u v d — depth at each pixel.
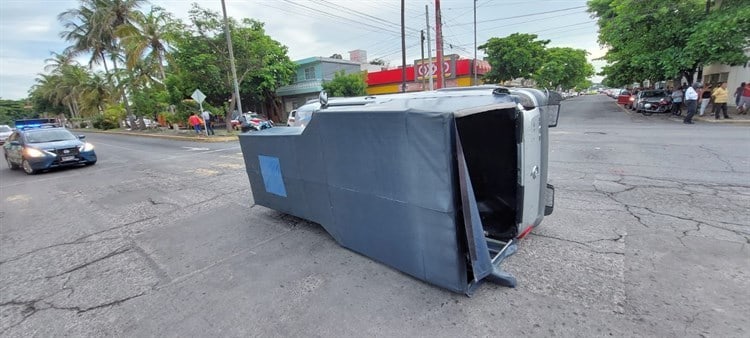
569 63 43.81
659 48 14.50
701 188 4.79
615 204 4.37
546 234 3.61
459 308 2.46
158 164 10.55
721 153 6.87
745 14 11.12
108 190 7.27
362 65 39.66
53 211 5.86
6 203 6.67
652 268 2.81
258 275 3.17
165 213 5.32
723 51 12.19
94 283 3.21
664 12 13.31
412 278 2.91
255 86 28.48
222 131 22.58
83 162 10.59
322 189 3.53
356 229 3.27
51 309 2.81
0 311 2.81
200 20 19.28
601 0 17.91
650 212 4.02
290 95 34.38
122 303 2.84
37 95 61.91
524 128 2.85
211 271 3.31
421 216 2.59
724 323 2.14
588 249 3.22
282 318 2.49
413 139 2.45
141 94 27.23
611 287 2.59
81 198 6.70
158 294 2.95
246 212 5.09
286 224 4.45
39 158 9.70
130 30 25.20
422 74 25.00
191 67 20.39
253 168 4.56
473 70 29.77
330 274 3.08
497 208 3.31
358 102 3.56
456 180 2.38
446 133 2.26
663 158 6.75
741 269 2.72
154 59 25.67
